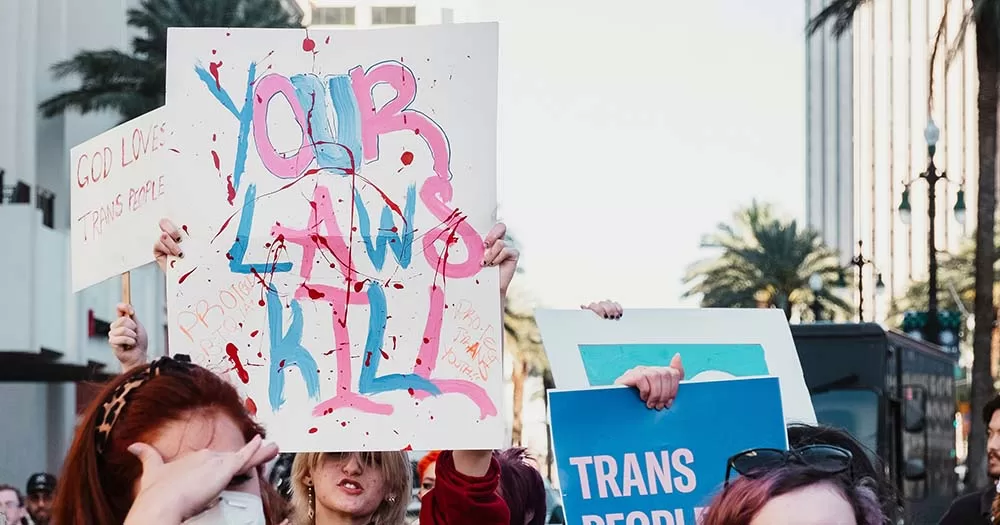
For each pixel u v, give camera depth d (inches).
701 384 150.2
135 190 163.0
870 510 92.2
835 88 5378.9
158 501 78.9
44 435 1288.1
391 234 143.8
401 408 141.1
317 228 143.3
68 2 1441.9
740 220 2284.7
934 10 5270.7
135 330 157.0
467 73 145.6
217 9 1264.8
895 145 5255.9
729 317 187.0
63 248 1135.0
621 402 149.3
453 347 142.3
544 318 178.9
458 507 143.7
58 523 85.2
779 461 93.0
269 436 139.5
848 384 647.1
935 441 821.9
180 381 86.1
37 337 1047.6
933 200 1218.0
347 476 160.7
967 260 2439.7
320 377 141.1
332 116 145.1
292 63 145.6
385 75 145.6
